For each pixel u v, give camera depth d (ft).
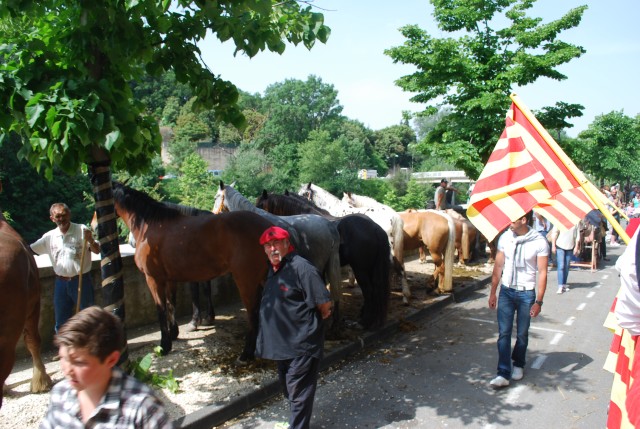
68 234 16.92
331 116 253.24
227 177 119.96
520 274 15.93
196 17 14.43
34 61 11.98
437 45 42.55
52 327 18.45
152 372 16.17
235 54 14.33
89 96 10.93
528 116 11.85
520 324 16.21
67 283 17.04
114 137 11.09
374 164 250.16
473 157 43.06
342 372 17.54
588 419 14.03
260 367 16.66
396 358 19.02
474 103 41.09
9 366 10.57
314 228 18.92
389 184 137.69
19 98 11.50
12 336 10.54
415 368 17.93
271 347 12.09
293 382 12.01
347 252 21.33
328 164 141.59
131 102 14.48
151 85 265.13
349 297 27.94
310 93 246.47
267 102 259.19
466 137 44.70
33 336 14.16
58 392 6.24
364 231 21.04
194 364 17.04
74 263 16.93
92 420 5.87
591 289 31.89
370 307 21.27
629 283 7.05
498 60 43.09
